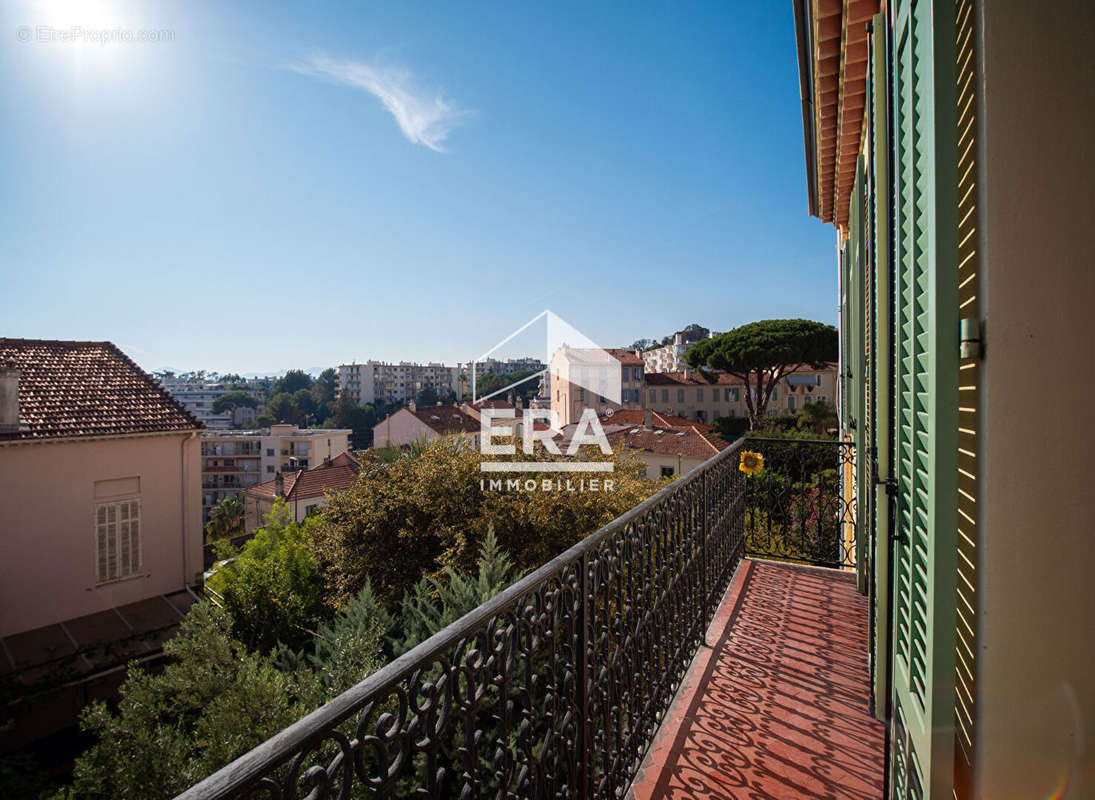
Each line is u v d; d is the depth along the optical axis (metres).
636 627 2.27
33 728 10.81
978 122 1.00
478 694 1.18
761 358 36.25
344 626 4.95
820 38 2.80
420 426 40.91
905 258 1.41
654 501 2.40
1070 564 0.93
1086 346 0.91
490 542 5.56
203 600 5.21
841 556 5.43
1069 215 0.92
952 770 1.14
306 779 0.76
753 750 2.44
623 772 2.11
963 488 1.14
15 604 11.95
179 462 14.38
